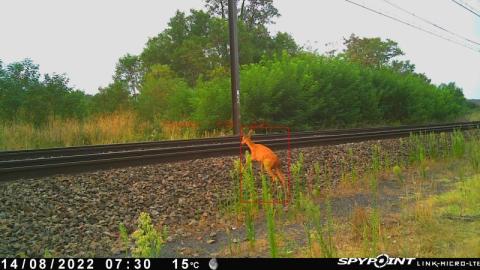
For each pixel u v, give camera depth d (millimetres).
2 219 6203
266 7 55156
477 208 7137
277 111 22859
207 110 21766
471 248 5195
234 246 6086
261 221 7293
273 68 26141
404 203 8102
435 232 6000
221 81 24000
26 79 20797
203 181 8914
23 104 19375
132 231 6613
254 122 22328
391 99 34906
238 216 7383
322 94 26328
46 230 6129
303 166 10727
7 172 7988
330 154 12438
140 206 7414
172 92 25125
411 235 6000
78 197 7355
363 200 8578
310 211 5957
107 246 5961
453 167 12188
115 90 26406
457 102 52281
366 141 15414
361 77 30922
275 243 5383
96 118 19266
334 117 26516
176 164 9703
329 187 9414
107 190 7844
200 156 10930
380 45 62188
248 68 26375
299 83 25312
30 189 7445
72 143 16344
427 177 10875
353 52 62188
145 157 9836
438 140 16656
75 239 6031
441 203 7805
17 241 5715
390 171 11461
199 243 6301
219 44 43875
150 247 5305
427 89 41469
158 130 19688
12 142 15102
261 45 49938
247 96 22094
